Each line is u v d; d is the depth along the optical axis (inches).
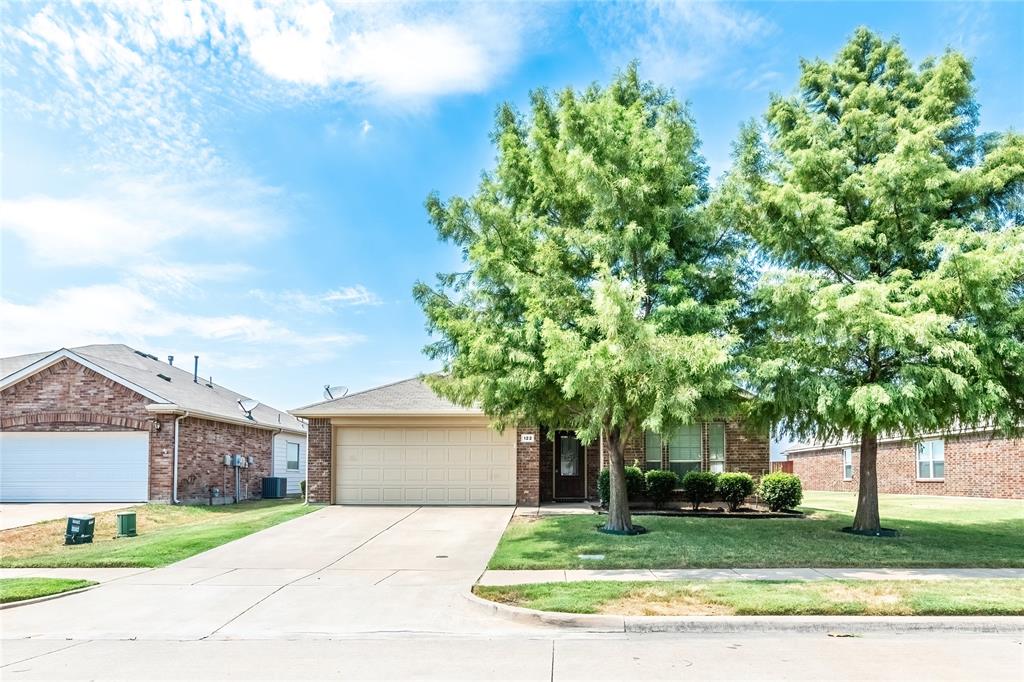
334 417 787.4
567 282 517.7
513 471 781.9
